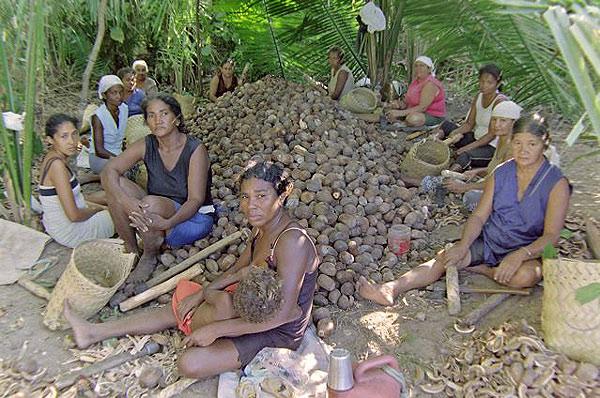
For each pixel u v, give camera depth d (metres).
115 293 3.40
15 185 3.88
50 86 7.02
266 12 6.72
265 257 2.84
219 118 6.01
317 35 6.95
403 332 3.17
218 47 8.24
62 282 3.12
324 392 2.63
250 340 2.79
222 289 3.02
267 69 7.29
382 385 2.39
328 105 5.59
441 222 4.21
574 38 2.03
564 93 4.78
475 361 2.91
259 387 2.64
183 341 2.81
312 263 2.84
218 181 4.59
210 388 2.79
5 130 3.67
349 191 4.30
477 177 4.57
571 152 5.19
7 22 3.61
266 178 2.75
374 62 6.79
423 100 5.83
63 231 3.78
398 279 3.45
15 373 2.88
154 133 3.57
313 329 3.16
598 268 2.64
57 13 4.10
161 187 3.77
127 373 2.88
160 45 7.45
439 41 5.44
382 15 6.20
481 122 5.13
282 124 5.18
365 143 5.21
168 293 3.43
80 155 5.28
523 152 3.22
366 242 3.86
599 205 4.19
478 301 3.34
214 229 3.96
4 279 3.57
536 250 3.28
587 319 2.68
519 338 2.83
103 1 3.62
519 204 3.36
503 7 4.55
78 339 3.00
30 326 3.21
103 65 7.47
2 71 3.65
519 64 5.18
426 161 5.04
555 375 2.68
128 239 3.72
